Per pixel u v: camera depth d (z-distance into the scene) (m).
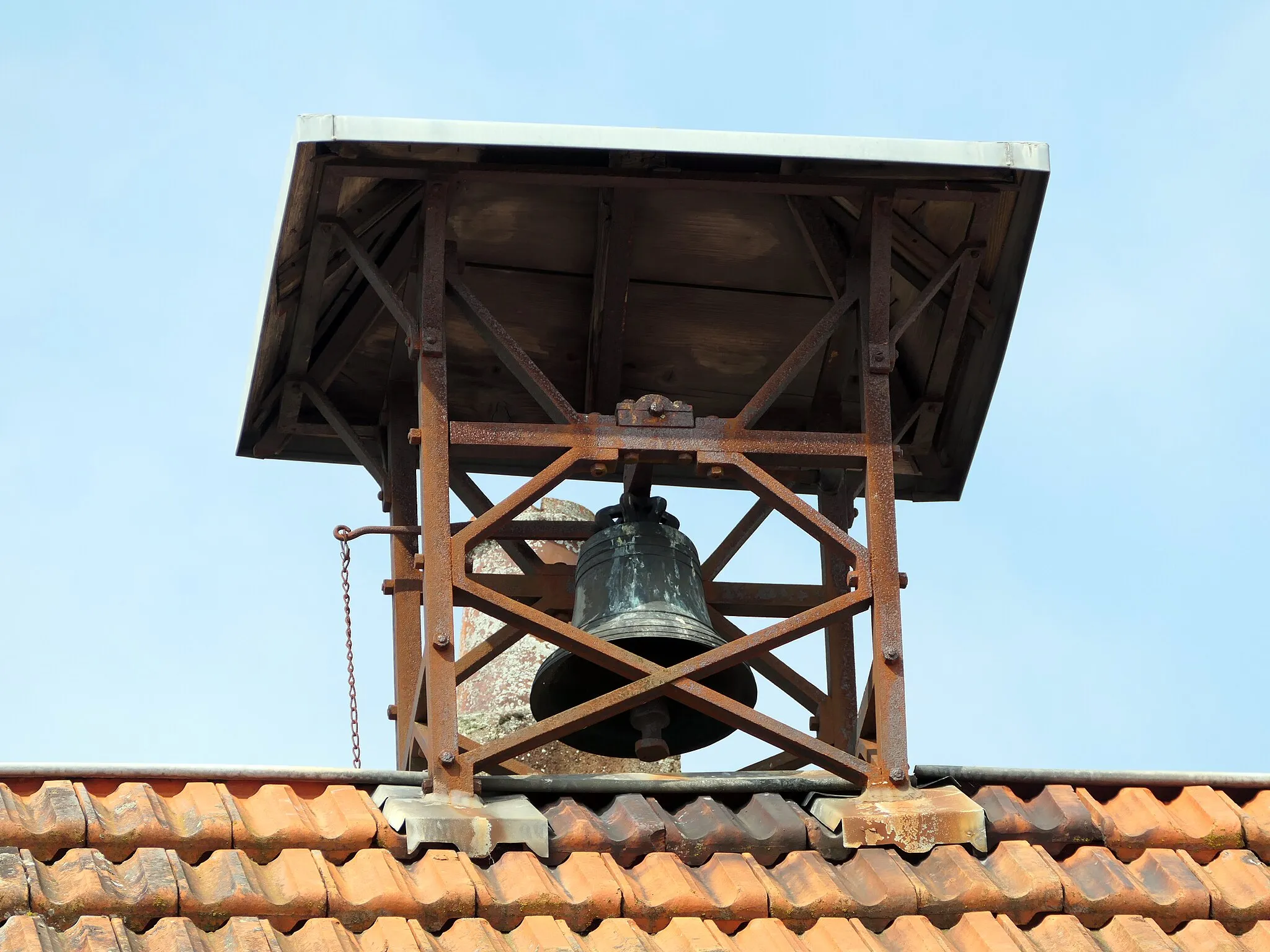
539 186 15.69
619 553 15.26
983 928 13.32
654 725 14.53
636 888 13.32
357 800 13.65
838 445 14.79
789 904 13.34
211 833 12.93
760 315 17.14
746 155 14.55
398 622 16.39
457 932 12.73
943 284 16.03
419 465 16.92
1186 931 13.83
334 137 14.10
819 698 16.70
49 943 11.78
